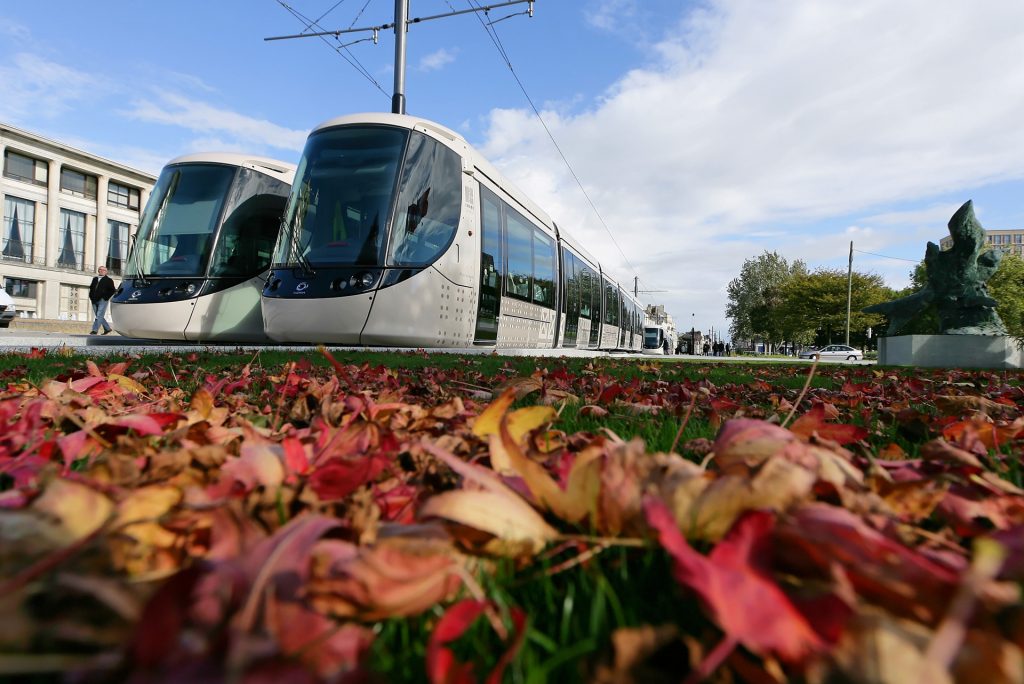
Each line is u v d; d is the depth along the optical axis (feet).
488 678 2.01
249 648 1.66
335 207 33.71
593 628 2.42
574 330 60.95
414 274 33.01
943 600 1.87
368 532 2.74
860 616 1.73
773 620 1.81
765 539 2.25
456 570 2.30
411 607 2.19
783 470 2.66
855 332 240.53
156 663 1.64
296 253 33.58
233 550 2.30
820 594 1.94
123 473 3.63
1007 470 5.11
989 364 61.62
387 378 13.17
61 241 170.09
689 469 3.22
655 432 7.06
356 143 34.60
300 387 10.34
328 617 2.04
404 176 33.63
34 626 1.77
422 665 2.27
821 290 239.50
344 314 31.91
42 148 164.35
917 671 1.59
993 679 1.63
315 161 34.81
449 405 7.02
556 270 54.54
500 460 4.14
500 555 2.84
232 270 39.70
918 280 227.61
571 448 5.54
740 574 1.99
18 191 160.76
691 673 1.89
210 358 23.65
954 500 3.56
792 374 24.25
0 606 1.81
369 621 2.16
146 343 44.16
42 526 2.21
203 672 1.59
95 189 178.40
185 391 11.16
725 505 2.69
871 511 3.05
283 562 2.06
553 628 2.57
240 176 41.16
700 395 11.93
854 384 16.14
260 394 10.75
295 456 4.26
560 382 13.56
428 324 33.83
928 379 21.43
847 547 2.05
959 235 67.15
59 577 1.83
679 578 2.02
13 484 4.36
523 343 47.24
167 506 2.79
